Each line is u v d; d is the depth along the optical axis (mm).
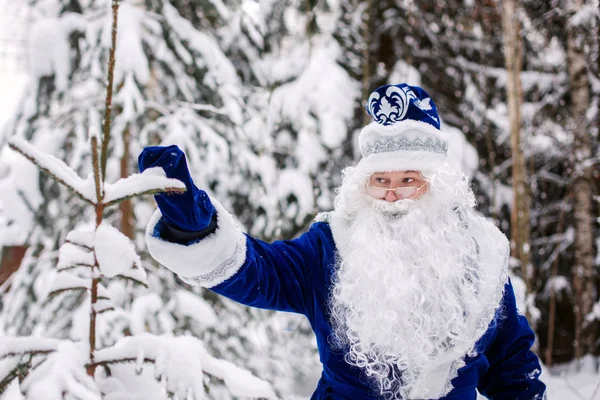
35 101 3094
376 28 5535
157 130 3207
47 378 1108
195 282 1193
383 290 1322
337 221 1478
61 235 3156
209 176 3365
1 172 3098
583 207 5688
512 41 4762
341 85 4559
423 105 1484
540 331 6164
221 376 1250
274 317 3875
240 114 3381
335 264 1415
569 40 5422
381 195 1424
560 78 5715
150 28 3160
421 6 5750
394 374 1335
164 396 1245
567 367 5504
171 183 1043
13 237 3057
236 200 3773
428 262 1354
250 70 4062
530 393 1553
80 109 3057
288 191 4402
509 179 5902
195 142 3283
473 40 5930
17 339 1188
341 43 5023
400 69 5320
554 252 5859
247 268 1233
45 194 3012
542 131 5875
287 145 4543
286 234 4473
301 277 1409
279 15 4770
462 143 5184
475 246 1457
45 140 3018
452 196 1434
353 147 5039
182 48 3262
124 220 3105
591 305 5645
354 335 1348
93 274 1235
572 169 5617
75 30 3094
